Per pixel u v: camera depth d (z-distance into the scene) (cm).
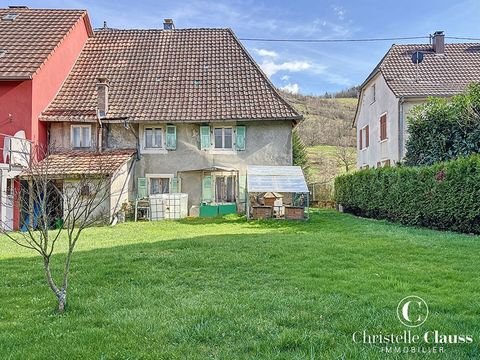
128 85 2484
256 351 466
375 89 2928
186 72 2569
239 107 2350
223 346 482
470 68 2519
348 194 2588
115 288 750
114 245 1261
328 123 5897
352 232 1484
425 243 1144
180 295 697
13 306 660
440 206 1545
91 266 917
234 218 2125
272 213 2130
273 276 813
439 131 1884
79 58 2683
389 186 1953
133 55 2698
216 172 2361
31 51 2273
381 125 2731
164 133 2358
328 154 5091
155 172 2348
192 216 2273
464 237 1290
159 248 1144
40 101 2219
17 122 2130
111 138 2341
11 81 2131
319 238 1279
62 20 2595
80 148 2317
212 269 881
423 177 1666
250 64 2597
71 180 1948
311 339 489
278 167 2277
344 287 719
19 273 876
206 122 2327
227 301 649
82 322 575
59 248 1224
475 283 722
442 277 772
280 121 2350
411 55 2683
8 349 484
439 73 2505
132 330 534
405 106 2356
